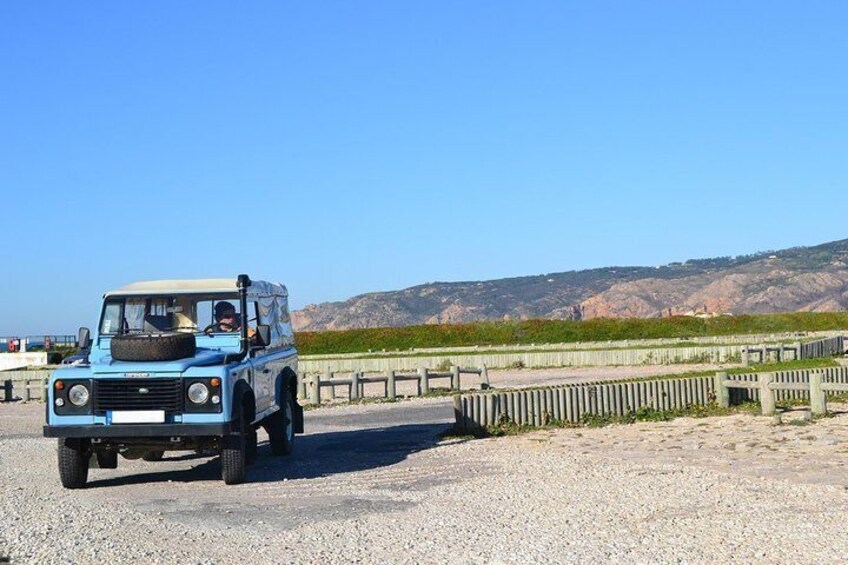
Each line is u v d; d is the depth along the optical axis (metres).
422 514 10.47
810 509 10.23
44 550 8.94
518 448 16.59
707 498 10.98
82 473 13.42
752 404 23.41
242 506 11.44
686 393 23.17
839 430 17.67
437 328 75.38
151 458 16.69
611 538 8.99
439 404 28.36
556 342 73.56
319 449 18.11
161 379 12.89
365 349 71.50
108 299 15.09
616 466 13.73
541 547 8.66
